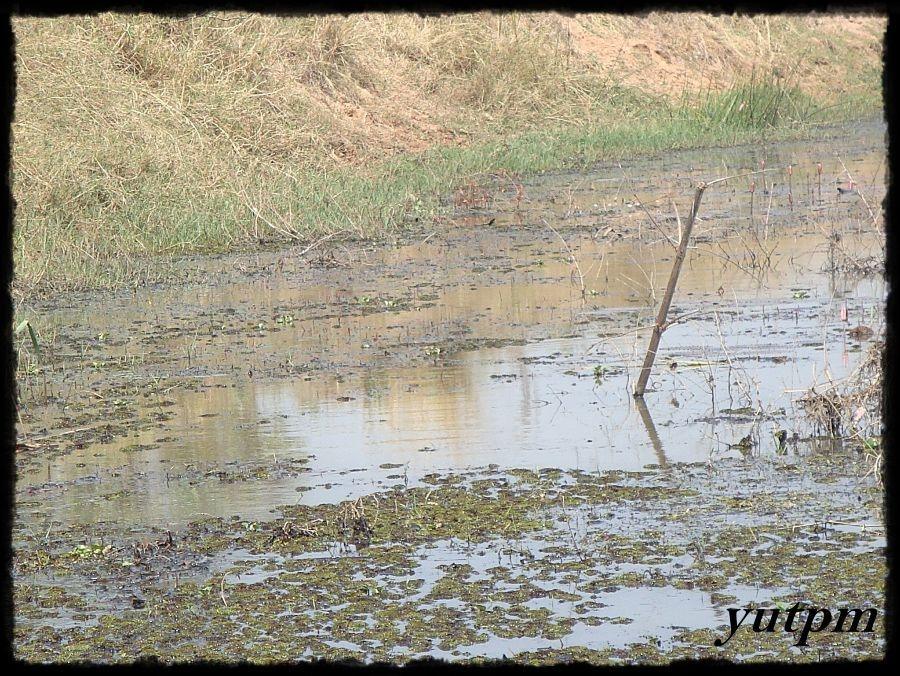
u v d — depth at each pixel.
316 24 42.28
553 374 17.47
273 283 24.31
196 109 34.88
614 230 28.30
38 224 26.12
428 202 32.25
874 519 12.15
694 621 10.19
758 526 12.05
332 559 11.62
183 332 20.61
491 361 18.25
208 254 27.33
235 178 31.39
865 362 15.48
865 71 62.25
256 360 18.73
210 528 12.43
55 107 31.12
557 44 50.16
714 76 55.38
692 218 16.38
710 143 43.84
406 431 15.25
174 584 11.22
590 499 12.86
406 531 12.17
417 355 18.69
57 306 22.86
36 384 17.88
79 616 10.64
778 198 31.98
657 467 13.81
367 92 42.38
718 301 21.39
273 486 13.55
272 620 10.39
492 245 27.52
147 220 27.92
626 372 17.52
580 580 10.98
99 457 14.73
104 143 30.14
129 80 34.50
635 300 21.72
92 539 12.30
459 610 10.48
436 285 23.55
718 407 15.88
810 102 51.50
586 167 38.91
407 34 46.72
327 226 29.28
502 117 44.69
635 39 54.44
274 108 37.62
